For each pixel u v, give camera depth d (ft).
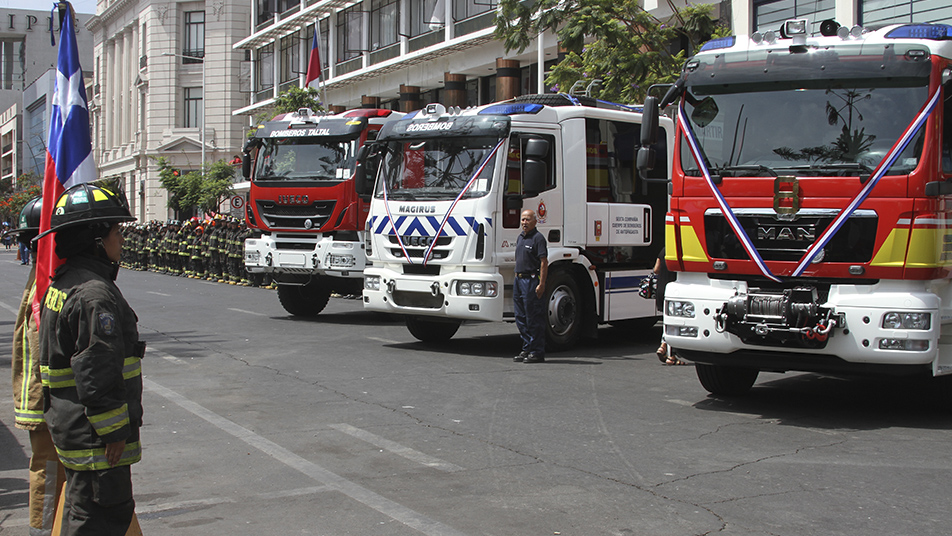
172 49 196.54
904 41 24.76
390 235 40.32
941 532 16.38
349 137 51.49
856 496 18.54
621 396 29.50
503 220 38.04
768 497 18.47
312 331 47.62
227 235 93.15
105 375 11.98
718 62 26.86
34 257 15.96
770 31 26.48
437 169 39.40
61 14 20.39
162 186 157.69
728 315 25.89
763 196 25.63
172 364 35.78
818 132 25.31
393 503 18.07
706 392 30.37
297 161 52.95
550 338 39.58
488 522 16.89
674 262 27.30
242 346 41.19
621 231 42.80
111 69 237.66
